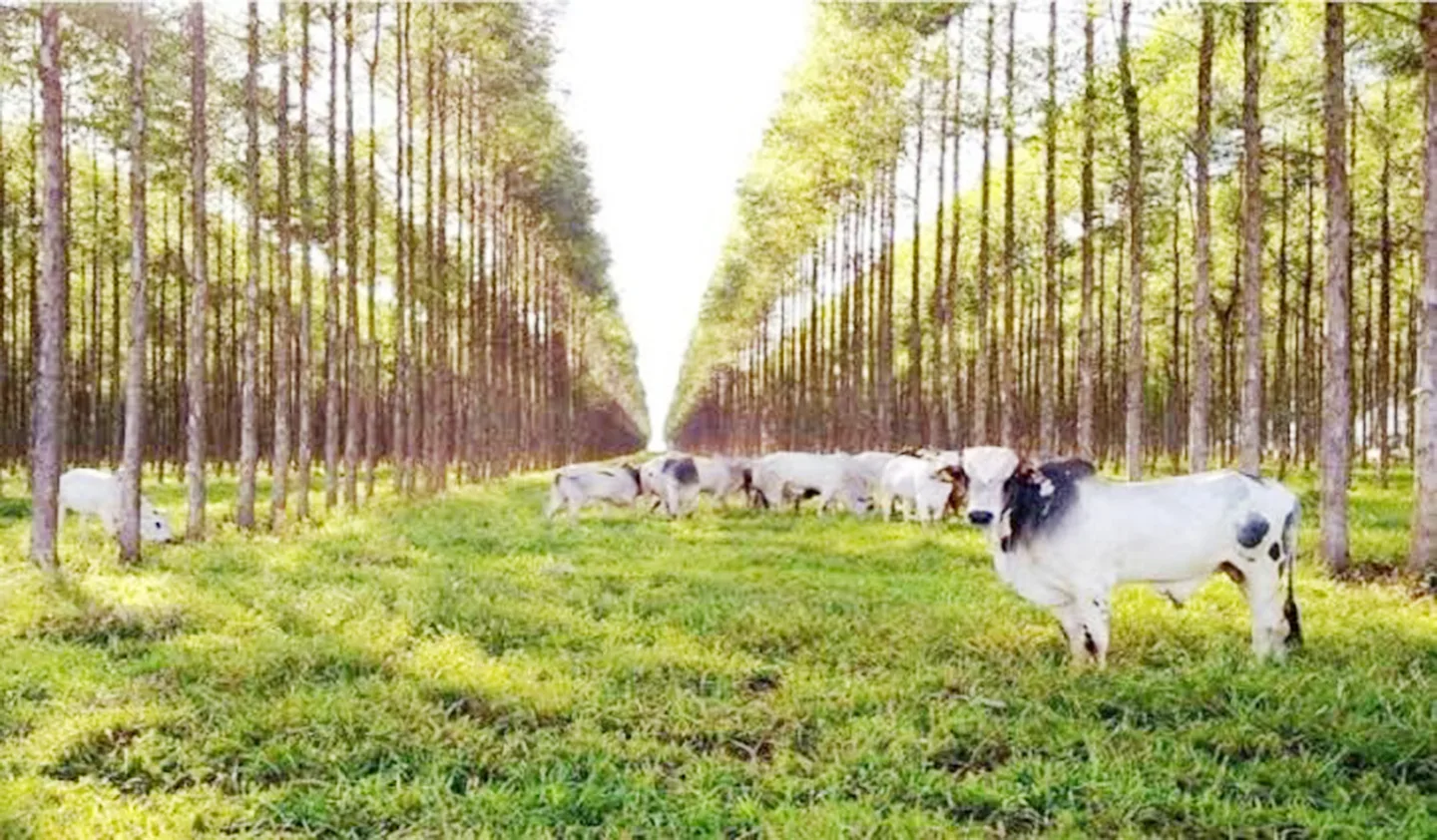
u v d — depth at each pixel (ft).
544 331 193.57
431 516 81.30
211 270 143.23
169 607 38.93
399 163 96.94
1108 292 146.72
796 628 37.06
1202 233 62.69
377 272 125.90
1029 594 32.83
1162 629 35.58
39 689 29.78
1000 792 22.25
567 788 22.67
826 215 130.82
